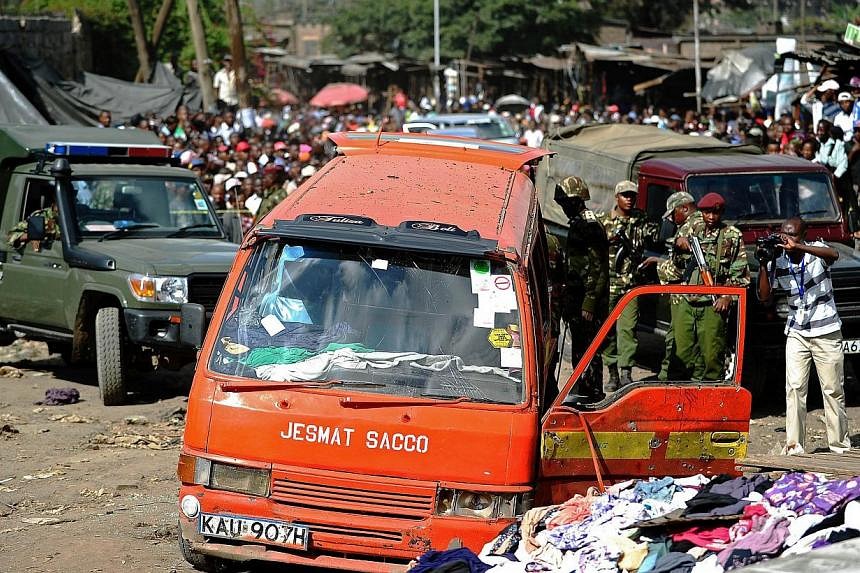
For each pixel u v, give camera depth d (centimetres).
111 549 731
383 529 624
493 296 665
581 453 642
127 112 3098
